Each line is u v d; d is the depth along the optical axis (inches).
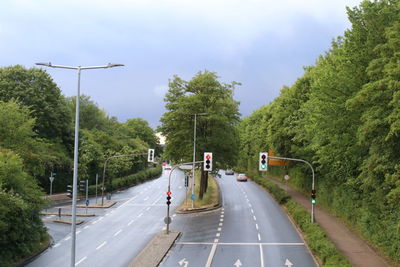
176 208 1963.6
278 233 1296.8
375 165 860.0
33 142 1542.8
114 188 2886.3
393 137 789.9
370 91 799.7
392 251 906.1
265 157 1398.9
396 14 947.3
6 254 908.0
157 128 2090.3
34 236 1032.8
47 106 2379.4
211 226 1433.3
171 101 2073.1
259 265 914.1
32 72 2425.0
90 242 1194.0
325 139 1307.8
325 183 1715.1
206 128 2066.9
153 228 1424.7
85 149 2691.9
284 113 2062.0
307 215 1435.8
